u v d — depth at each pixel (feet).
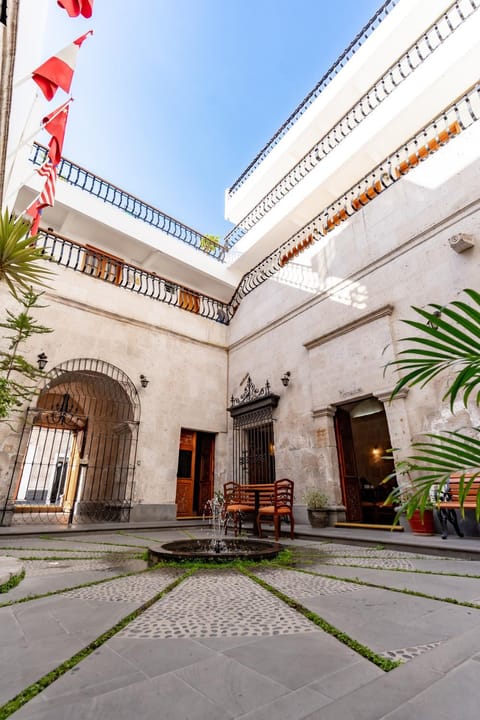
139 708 3.25
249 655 4.54
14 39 7.16
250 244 39.14
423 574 9.54
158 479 28.04
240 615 6.24
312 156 37.11
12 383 16.65
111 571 10.13
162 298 35.81
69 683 3.77
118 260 31.89
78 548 14.48
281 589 8.05
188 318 35.19
